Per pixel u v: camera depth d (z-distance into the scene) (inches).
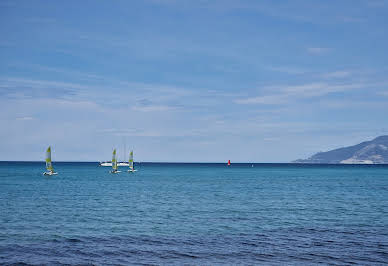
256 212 1796.3
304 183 4104.3
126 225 1446.9
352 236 1268.5
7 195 2507.4
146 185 3639.3
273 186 3592.5
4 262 958.4
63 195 2541.8
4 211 1754.4
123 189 3125.0
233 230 1364.4
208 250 1090.1
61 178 4785.9
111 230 1350.9
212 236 1264.8
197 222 1518.2
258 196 2568.9
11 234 1266.0
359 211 1843.0
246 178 5206.7
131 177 5295.3
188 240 1206.3
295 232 1331.2
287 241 1196.5
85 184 3713.1
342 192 2933.1
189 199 2354.8
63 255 1028.5
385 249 1099.9
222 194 2709.2
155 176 5659.5
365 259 1004.6
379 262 978.1
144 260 992.9
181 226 1433.3
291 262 981.2
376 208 1956.2
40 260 981.2
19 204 2018.9
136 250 1084.5
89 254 1041.5
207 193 2785.4
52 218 1582.2
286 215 1710.1
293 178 5285.4
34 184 3617.1
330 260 995.9
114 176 5551.2
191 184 3831.2
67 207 1925.4
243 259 1005.8
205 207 1971.0
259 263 972.6
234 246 1134.4
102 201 2209.6
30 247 1102.4
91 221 1524.4
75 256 1021.2
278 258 1015.6
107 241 1185.4
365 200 2336.4
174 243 1165.7
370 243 1170.6
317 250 1090.7
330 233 1316.4
